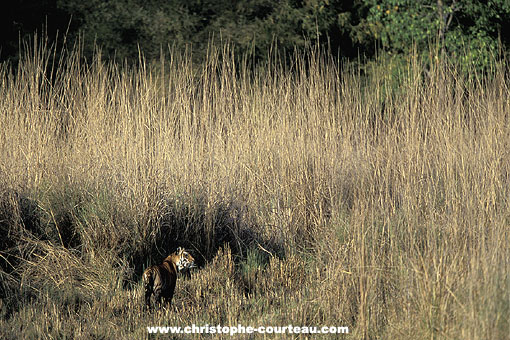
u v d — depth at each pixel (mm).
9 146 10812
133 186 10078
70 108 11438
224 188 11148
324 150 11625
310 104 12062
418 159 10320
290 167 11273
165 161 11039
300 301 8172
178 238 10414
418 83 11156
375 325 7301
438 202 9766
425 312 6691
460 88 10781
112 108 11383
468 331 6105
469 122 10695
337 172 11320
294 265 9461
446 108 10742
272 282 9125
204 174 11312
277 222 10758
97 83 11562
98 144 10820
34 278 8875
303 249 10375
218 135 12023
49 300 8125
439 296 6664
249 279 9391
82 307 8117
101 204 9867
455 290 6695
